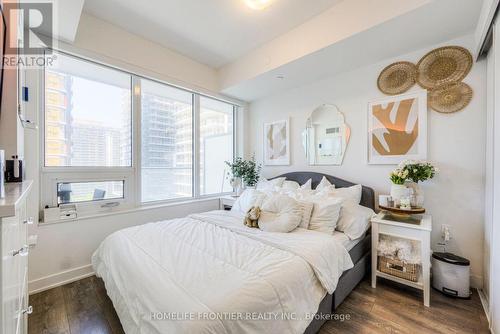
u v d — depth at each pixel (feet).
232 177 12.46
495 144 4.85
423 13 5.64
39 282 6.63
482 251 6.51
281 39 8.45
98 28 7.61
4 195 2.38
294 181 10.41
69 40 6.98
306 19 7.54
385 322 5.29
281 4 6.79
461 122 6.82
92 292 6.59
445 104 7.05
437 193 7.20
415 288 6.60
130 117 9.11
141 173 9.45
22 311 3.44
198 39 8.74
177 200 10.79
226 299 3.27
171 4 6.83
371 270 7.18
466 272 6.13
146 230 6.33
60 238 7.04
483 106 6.48
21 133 5.05
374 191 8.45
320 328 5.05
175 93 10.67
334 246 5.61
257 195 8.50
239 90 11.24
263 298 3.52
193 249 5.05
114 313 5.66
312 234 6.11
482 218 6.51
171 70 9.57
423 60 7.38
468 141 6.73
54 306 5.92
